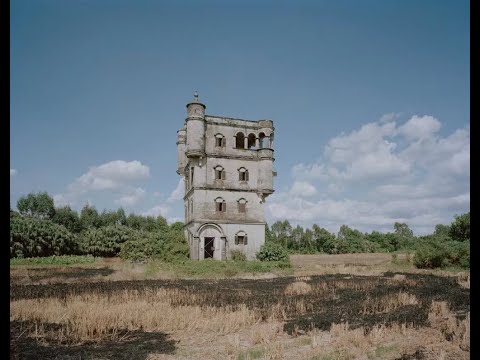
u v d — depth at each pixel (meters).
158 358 11.93
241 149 52.34
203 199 49.38
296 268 47.00
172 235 51.81
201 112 50.16
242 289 28.14
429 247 47.09
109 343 13.50
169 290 25.89
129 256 51.16
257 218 51.31
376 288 27.44
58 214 90.94
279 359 11.62
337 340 13.53
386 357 11.76
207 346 13.13
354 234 112.31
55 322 16.31
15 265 46.97
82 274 37.06
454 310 18.64
